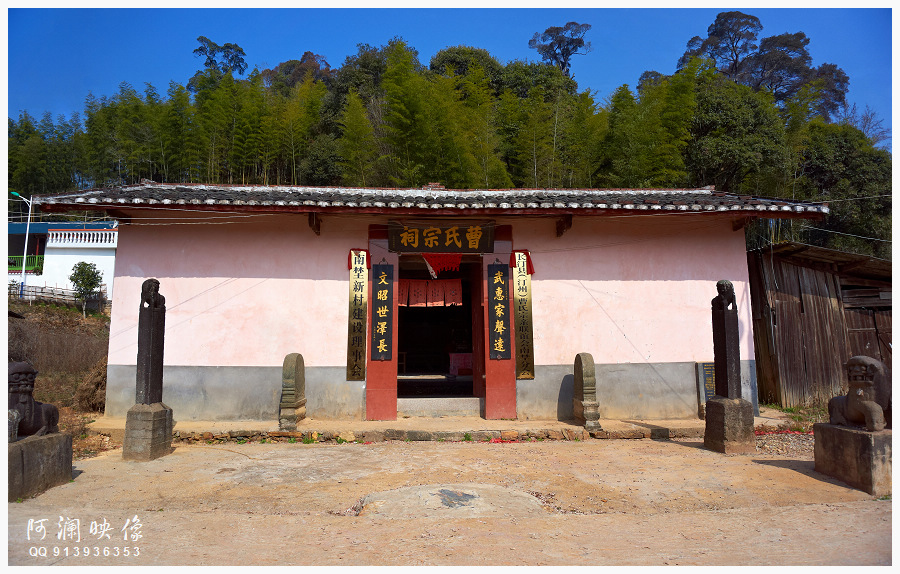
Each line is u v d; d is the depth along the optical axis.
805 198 23.03
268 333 10.20
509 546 4.46
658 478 6.66
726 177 21.30
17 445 5.59
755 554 4.27
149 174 24.52
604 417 10.45
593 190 11.88
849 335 11.98
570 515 5.36
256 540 4.59
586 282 10.70
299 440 8.99
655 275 10.80
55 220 28.42
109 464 7.19
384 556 4.23
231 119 23.69
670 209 9.56
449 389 15.43
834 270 12.15
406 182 18.58
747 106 21.30
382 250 10.47
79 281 22.70
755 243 20.86
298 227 10.44
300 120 26.05
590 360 9.73
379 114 26.77
